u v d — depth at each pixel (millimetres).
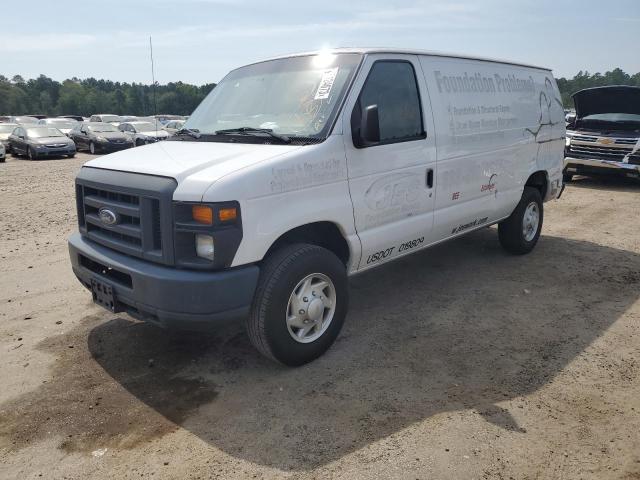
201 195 3285
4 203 10906
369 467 2887
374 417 3334
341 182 3953
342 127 3945
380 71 4301
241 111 4500
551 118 6656
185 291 3336
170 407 3500
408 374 3848
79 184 4129
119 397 3625
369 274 6047
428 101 4711
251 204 3402
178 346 4348
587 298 5238
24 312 5074
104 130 24797
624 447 3021
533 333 4480
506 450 3004
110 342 4438
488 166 5523
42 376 3906
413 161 4555
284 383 3762
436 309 5020
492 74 5594
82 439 3189
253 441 3133
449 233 5250
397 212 4492
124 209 3666
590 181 12648
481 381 3736
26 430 3283
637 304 5070
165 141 4625
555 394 3557
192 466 2938
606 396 3529
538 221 6754
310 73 4355
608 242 7309
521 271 6066
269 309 3627
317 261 3832
